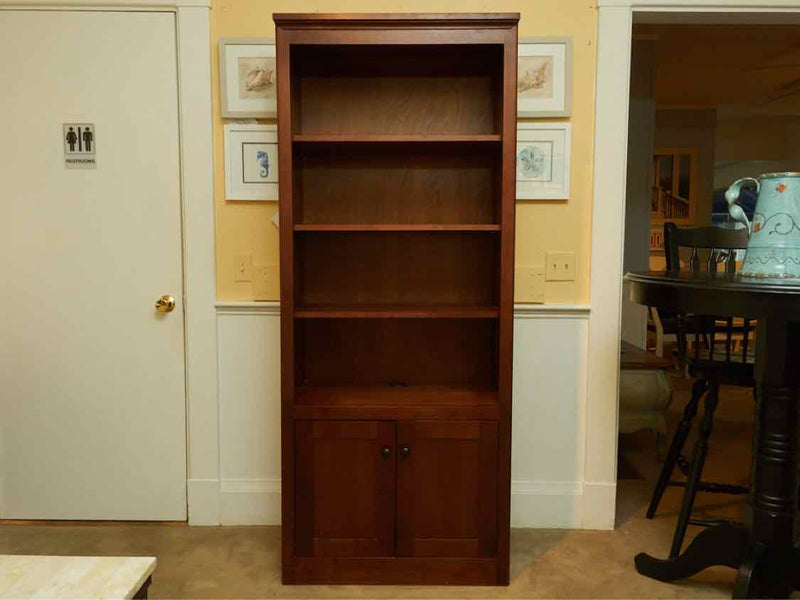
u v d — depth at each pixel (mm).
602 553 2006
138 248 2133
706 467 2781
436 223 2119
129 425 2188
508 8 2047
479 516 1812
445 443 1796
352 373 2152
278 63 1716
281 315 1780
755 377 1586
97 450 2195
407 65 1984
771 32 3742
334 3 2059
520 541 2090
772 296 1259
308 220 2119
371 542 1826
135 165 2107
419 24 1704
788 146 6855
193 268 2125
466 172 2102
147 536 2127
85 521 2221
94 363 2168
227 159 2096
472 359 2139
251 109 2074
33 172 2113
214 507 2199
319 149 1974
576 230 2107
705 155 5910
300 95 2066
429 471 1805
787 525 1555
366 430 1796
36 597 904
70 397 2180
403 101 2084
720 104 5816
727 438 3225
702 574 1881
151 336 2156
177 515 2213
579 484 2180
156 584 1828
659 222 5945
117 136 2098
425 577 1827
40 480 2207
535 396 2156
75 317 2154
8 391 2180
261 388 2168
